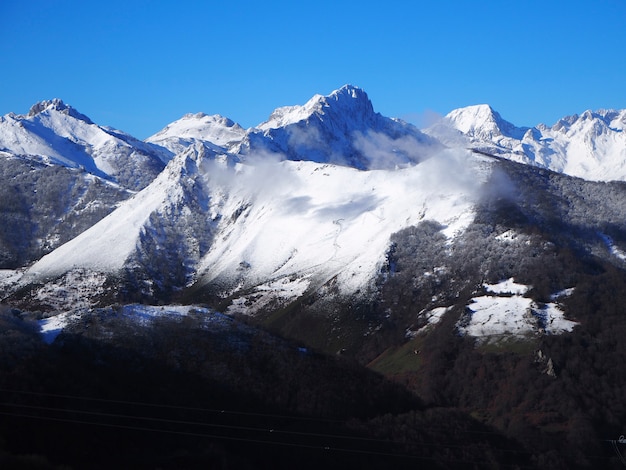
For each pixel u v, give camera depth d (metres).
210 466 167.00
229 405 192.00
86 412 175.38
